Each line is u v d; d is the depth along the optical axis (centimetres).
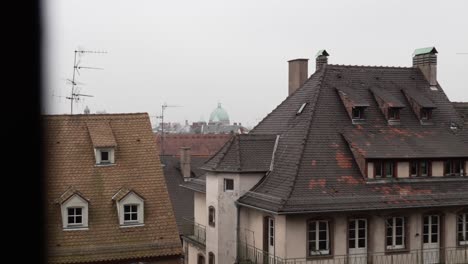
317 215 2417
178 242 2389
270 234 2534
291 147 2736
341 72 3092
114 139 2580
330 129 2759
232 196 2736
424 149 2756
